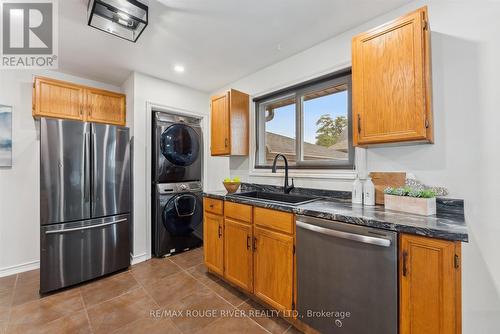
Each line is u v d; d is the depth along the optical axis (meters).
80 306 1.79
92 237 2.22
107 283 2.17
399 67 1.33
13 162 2.40
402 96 1.32
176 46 2.11
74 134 2.15
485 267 1.25
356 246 1.21
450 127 1.37
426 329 0.99
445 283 0.95
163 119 2.91
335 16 1.69
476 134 1.29
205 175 3.46
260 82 2.63
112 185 2.38
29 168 2.48
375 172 1.68
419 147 1.49
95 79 2.90
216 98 2.73
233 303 1.84
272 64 2.48
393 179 1.59
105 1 1.44
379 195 1.64
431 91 1.35
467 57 1.32
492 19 1.26
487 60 1.27
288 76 2.33
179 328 1.55
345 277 1.25
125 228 2.46
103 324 1.58
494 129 1.24
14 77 2.41
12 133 2.39
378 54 1.41
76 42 2.02
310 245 1.42
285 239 1.57
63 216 2.07
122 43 2.04
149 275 2.33
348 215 1.26
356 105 1.51
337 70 1.95
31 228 2.49
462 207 1.32
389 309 1.09
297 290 1.49
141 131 2.73
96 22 1.62
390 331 1.09
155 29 1.83
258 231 1.77
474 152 1.29
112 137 2.39
